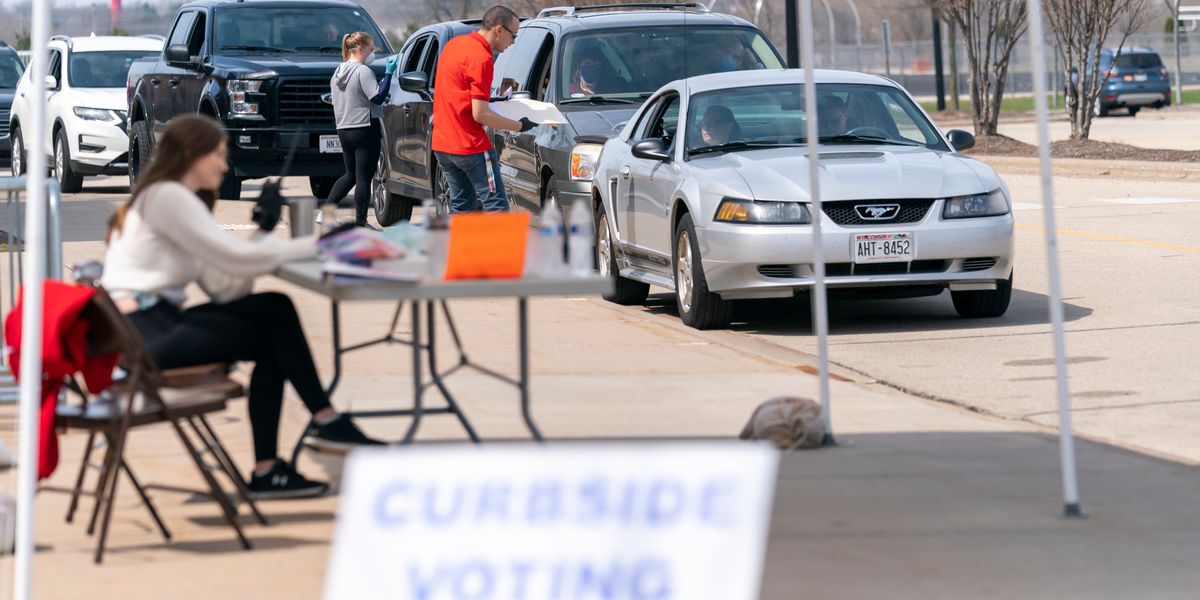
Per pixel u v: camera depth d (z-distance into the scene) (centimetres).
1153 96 10056
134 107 5062
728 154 2684
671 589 694
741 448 698
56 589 1147
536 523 700
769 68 3384
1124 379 2114
